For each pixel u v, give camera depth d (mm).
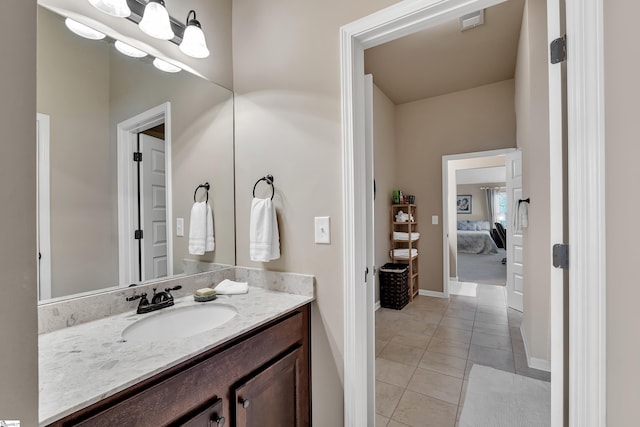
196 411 847
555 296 898
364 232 1351
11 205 399
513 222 3307
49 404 603
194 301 1325
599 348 741
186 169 1473
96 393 642
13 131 400
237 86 1646
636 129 644
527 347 2320
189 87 1471
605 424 730
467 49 2846
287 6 1458
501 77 3469
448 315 3262
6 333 392
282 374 1175
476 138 3744
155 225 1357
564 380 881
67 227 1094
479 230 8617
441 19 1135
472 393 1828
